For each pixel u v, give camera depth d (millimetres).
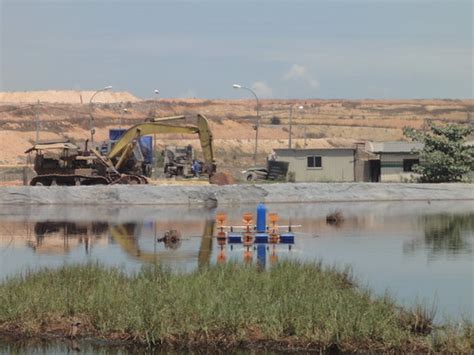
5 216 75562
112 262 46531
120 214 77500
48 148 93688
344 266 45125
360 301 31672
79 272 37406
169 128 96250
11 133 178375
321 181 110125
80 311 32469
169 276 36000
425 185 96875
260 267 40844
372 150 109125
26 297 33250
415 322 31016
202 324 30141
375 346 28828
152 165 116125
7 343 31031
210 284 34000
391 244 55781
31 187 88562
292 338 29578
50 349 30406
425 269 45250
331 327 29266
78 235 60719
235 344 29734
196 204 88562
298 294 32719
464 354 28234
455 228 65750
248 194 90938
